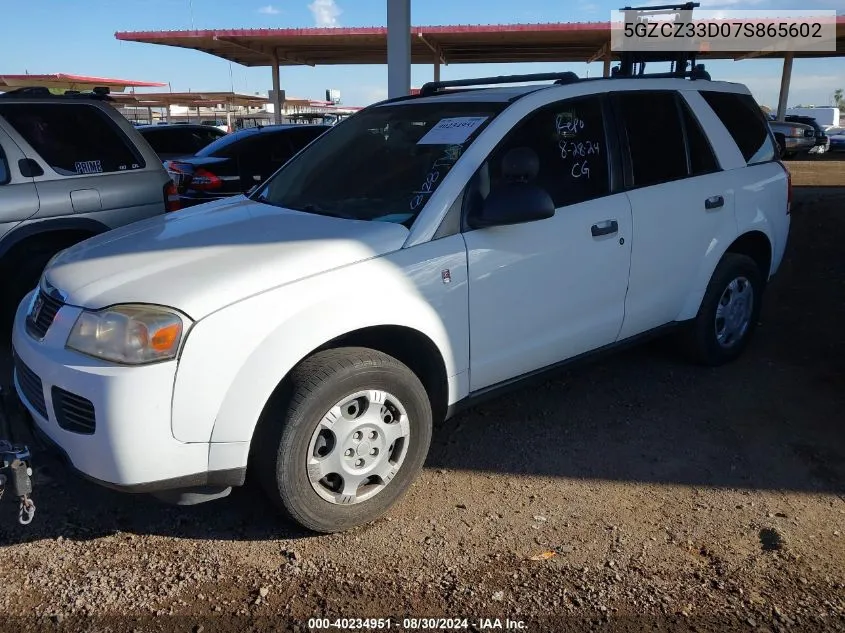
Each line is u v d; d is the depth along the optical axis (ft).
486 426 13.69
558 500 11.21
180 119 156.56
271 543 10.12
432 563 9.68
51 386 9.19
